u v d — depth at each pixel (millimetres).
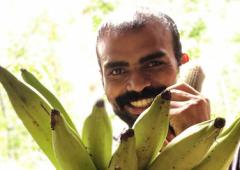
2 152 3480
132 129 694
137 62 1025
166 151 734
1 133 3533
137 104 1030
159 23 1054
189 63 1108
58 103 805
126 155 696
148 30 1029
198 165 739
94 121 751
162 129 734
